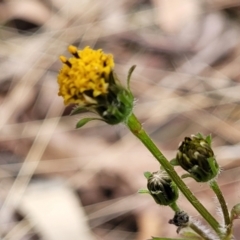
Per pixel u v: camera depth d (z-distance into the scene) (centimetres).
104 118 17
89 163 27
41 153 28
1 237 25
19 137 28
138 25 34
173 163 18
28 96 30
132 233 25
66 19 35
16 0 35
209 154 17
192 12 34
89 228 25
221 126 28
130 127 17
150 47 33
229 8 34
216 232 17
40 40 33
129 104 17
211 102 29
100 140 28
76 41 34
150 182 18
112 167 27
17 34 34
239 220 24
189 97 30
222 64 32
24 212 25
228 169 26
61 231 25
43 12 35
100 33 34
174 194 18
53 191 26
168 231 25
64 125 29
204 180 17
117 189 26
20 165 28
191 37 33
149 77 31
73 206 25
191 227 18
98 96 17
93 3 35
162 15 34
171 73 32
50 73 32
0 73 32
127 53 33
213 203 25
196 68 32
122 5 35
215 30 33
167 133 28
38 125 29
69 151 28
